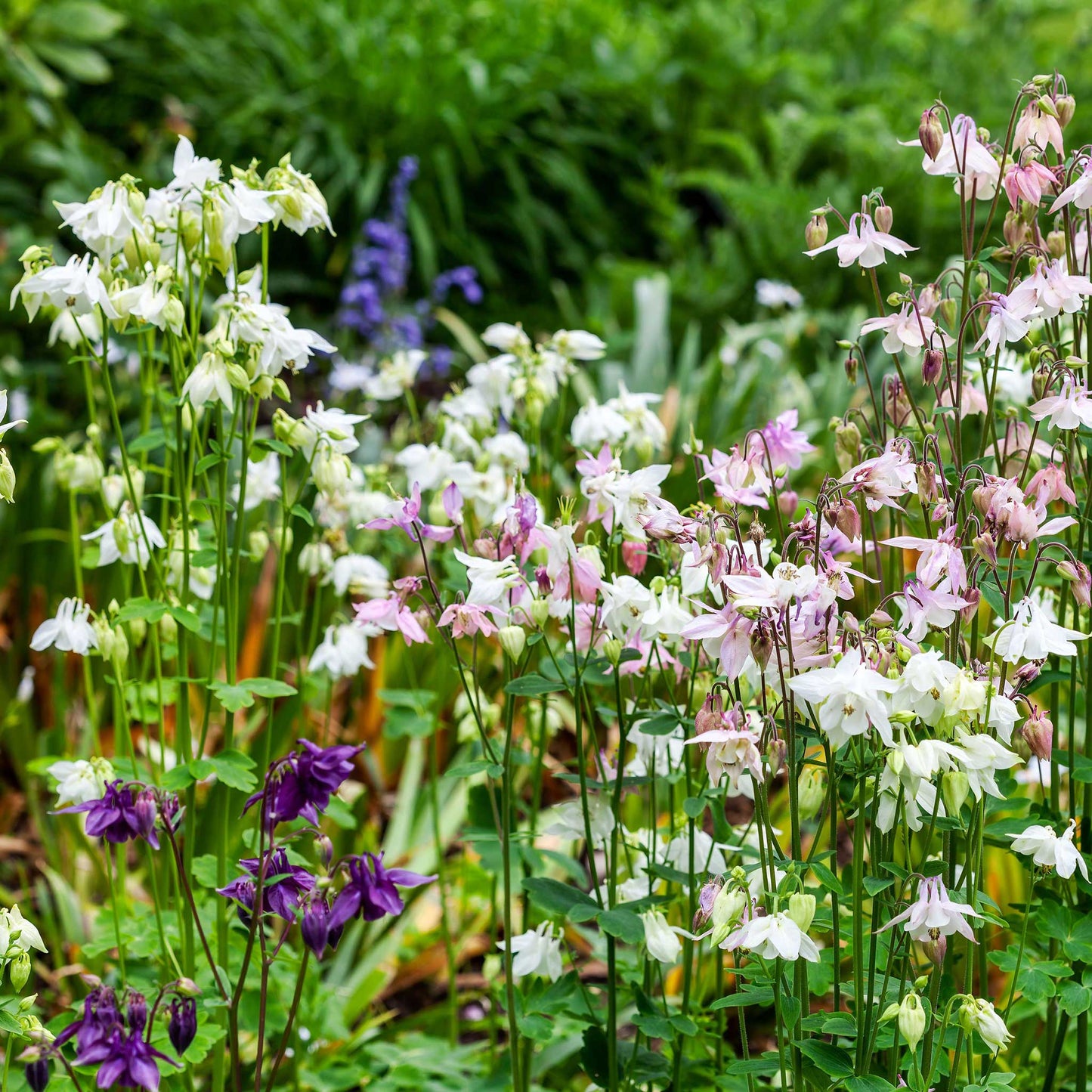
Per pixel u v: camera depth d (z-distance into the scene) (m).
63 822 2.81
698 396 3.94
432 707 2.68
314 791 2.22
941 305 2.25
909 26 7.73
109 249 2.32
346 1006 2.58
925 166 2.25
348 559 2.54
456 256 6.24
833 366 4.43
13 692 3.20
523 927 2.43
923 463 2.21
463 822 2.83
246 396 2.36
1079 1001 2.25
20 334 5.33
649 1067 2.31
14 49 5.88
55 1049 2.19
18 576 3.30
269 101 6.14
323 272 6.18
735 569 2.17
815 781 2.23
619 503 2.24
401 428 3.35
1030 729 2.17
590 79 6.72
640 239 6.79
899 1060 2.21
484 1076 2.46
